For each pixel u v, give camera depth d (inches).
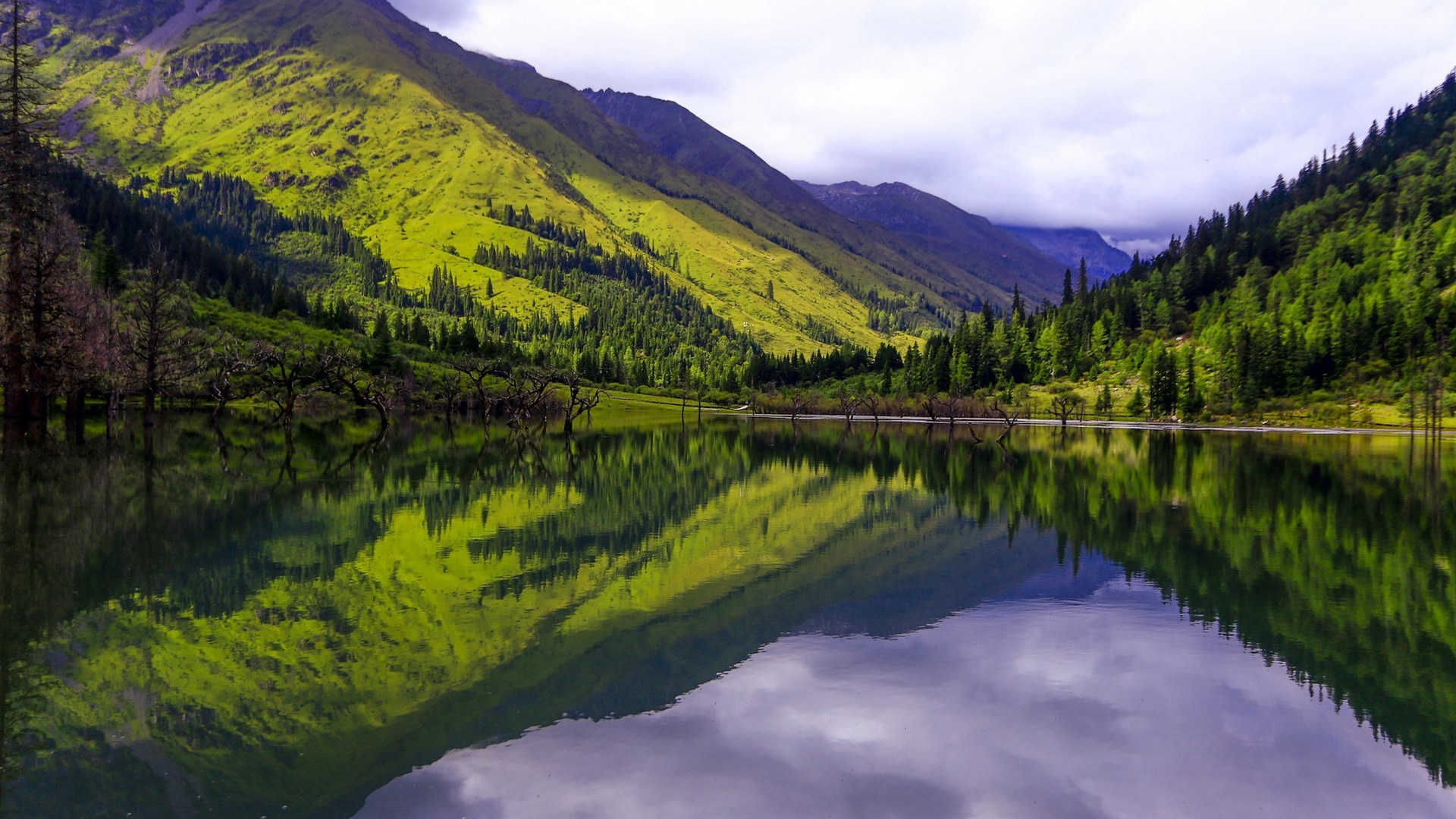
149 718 585.0
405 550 1187.3
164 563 1045.2
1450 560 1212.5
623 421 6245.1
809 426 6323.8
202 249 7805.1
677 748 561.3
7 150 2159.2
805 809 481.1
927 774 530.0
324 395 4975.4
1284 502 1852.9
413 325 7440.9
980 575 1115.9
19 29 2194.9
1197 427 6058.1
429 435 3737.7
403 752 545.6
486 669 712.4
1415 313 6146.7
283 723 586.6
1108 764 550.3
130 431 3019.2
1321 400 6107.3
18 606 840.3
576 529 1413.6
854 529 1483.8
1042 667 740.7
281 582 976.3
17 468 1831.9
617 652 768.3
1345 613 927.0
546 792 497.0
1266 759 559.2
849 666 739.4
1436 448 3718.0
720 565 1162.0
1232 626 872.9
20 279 2154.3
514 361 7032.5
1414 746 581.0
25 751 528.1
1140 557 1243.2
